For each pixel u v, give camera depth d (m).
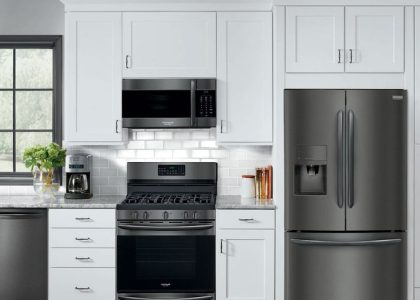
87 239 3.74
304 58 3.76
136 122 4.00
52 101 4.53
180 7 4.00
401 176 3.71
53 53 4.45
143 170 4.35
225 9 3.99
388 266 3.72
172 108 4.00
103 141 4.05
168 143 4.41
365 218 3.70
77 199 4.05
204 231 3.75
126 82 4.00
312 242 3.67
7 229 3.79
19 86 4.55
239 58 3.99
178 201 3.88
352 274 3.71
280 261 3.75
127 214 3.74
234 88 4.00
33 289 3.79
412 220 3.74
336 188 3.70
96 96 4.03
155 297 3.77
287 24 3.76
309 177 3.79
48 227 3.77
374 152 3.70
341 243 3.65
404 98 3.73
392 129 3.71
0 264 3.80
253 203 3.83
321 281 3.72
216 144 4.39
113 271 3.75
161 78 4.02
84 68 4.02
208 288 3.76
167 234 3.75
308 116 3.71
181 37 4.01
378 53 3.76
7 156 4.56
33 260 3.79
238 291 3.76
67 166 4.07
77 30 4.01
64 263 3.76
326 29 3.76
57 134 4.45
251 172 4.40
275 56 3.80
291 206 3.73
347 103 3.70
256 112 4.00
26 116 4.55
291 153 3.72
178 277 3.77
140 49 4.02
